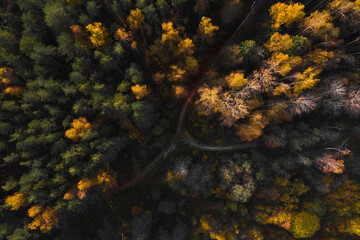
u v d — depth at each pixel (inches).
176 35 1366.9
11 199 1405.0
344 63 1397.6
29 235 1536.7
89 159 1539.1
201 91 1493.6
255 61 1392.7
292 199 1485.0
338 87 1277.1
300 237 1514.5
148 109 1536.7
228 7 1428.4
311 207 1485.0
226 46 1599.4
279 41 1277.1
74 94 1451.8
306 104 1309.1
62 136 1465.3
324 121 1521.9
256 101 1385.3
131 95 1491.1
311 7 1407.5
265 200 1542.8
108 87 1466.5
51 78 1362.0
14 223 1587.1
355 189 1422.2
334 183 1450.5
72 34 1379.2
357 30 1331.2
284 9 1240.2
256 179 1525.6
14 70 1444.4
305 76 1291.8
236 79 1293.1
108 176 1530.5
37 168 1401.3
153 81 1622.8
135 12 1290.6
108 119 1576.0
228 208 1627.7
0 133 1422.2
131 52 1528.1
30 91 1366.9
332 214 1509.6
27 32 1378.0
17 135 1357.0
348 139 1491.1
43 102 1444.4
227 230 1565.0
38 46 1321.4
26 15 1355.8
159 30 1477.6
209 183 1553.9
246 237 1553.9
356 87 1327.5
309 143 1392.7
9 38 1364.4
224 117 1476.4
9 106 1364.4
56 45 1521.9
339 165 1326.3
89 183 1432.1
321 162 1389.0
